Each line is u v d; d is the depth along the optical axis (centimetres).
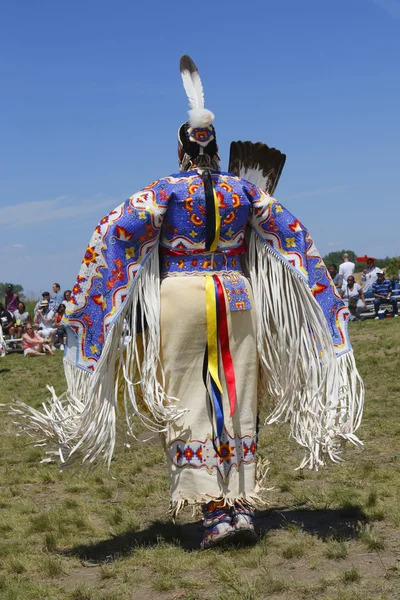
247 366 397
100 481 557
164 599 331
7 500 525
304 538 397
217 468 385
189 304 389
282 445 632
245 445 393
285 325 408
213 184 397
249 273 417
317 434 399
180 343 389
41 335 1962
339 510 445
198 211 393
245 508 391
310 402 405
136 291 393
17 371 1520
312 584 333
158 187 395
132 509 482
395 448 591
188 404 389
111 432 391
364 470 522
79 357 400
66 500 513
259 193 407
